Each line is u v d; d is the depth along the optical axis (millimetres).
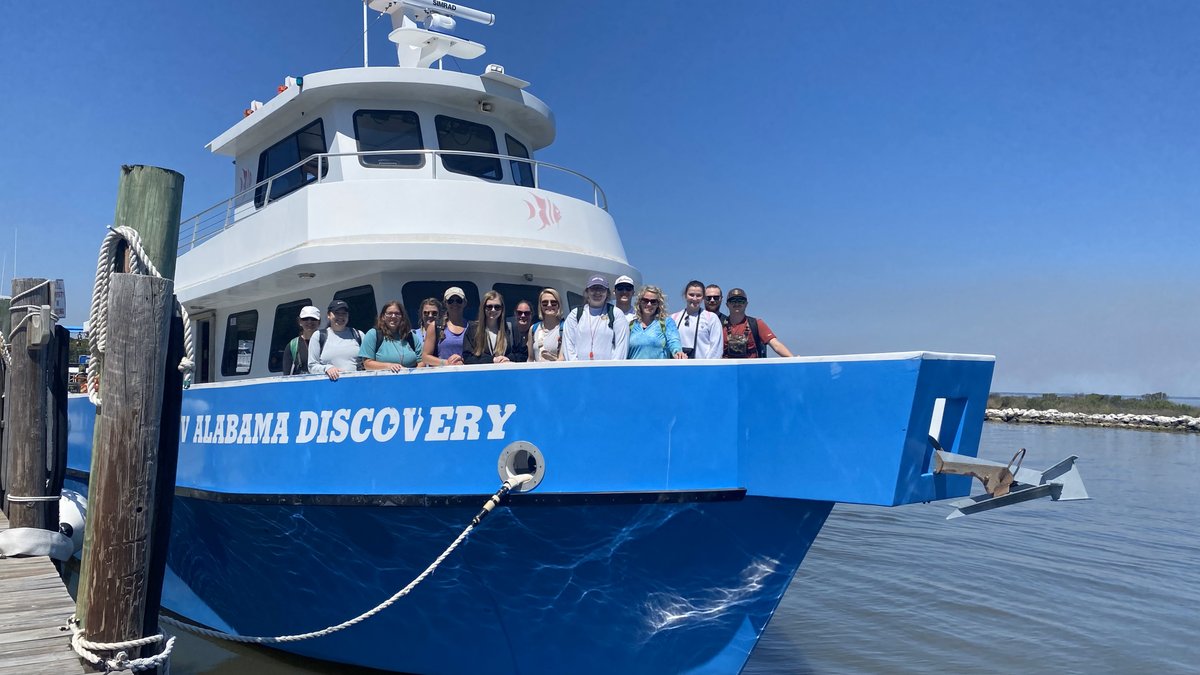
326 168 8445
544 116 9250
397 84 8203
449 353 6488
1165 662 7746
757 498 5105
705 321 6430
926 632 8617
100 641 3990
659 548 5340
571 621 5789
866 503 4508
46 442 6879
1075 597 10070
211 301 9078
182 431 7320
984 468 4531
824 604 9672
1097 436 42531
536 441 5223
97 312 4289
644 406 5113
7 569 5680
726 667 5652
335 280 7863
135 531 4031
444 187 7418
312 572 6453
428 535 5648
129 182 4309
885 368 4477
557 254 7566
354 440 5746
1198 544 13633
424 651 6328
